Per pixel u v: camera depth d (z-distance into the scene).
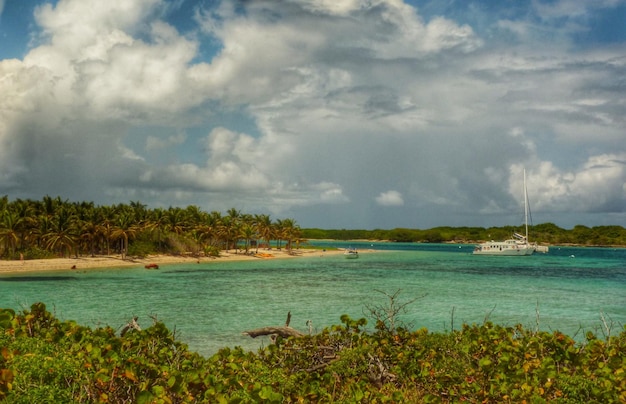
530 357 9.48
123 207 129.88
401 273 91.62
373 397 8.55
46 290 58.81
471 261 139.62
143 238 128.25
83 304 45.25
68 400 6.38
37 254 104.25
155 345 9.88
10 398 6.07
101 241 115.69
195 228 138.88
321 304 45.19
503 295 54.38
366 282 71.12
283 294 54.34
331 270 99.81
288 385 8.55
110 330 10.48
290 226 176.50
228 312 39.84
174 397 6.98
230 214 152.50
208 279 76.75
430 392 9.28
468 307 43.62
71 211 111.38
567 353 9.77
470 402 8.42
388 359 10.59
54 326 10.13
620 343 10.74
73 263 101.19
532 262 137.12
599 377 8.34
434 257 164.00
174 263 118.50
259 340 26.73
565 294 55.84
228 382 7.47
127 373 6.92
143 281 72.31
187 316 37.31
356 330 11.67
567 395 7.81
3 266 90.69
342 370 9.96
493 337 10.47
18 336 9.04
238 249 170.50
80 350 8.38
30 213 103.38
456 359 10.13
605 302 48.12
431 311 40.84
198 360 9.46
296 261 135.75
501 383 8.41
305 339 11.48
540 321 35.84
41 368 6.94
